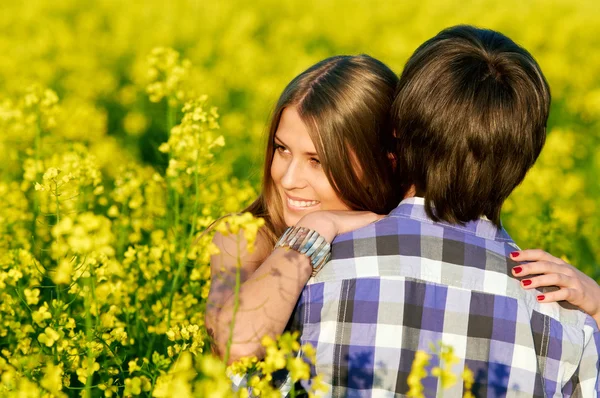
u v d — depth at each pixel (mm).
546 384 2756
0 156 7195
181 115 6320
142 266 4672
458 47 2775
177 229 4934
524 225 7086
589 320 2826
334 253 2758
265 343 2477
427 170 2752
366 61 3279
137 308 4500
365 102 3150
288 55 13953
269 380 2693
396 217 2791
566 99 12148
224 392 2414
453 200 2744
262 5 20047
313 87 3152
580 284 2801
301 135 3139
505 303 2717
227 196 6047
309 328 2707
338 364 2680
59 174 3885
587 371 2811
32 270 4387
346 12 19562
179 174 5219
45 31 14883
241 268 3156
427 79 2750
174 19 17188
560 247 5977
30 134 6488
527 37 16578
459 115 2686
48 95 5891
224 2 19641
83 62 13125
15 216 5762
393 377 2670
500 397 2701
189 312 4633
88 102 11547
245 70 12344
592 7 22094
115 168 8438
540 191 7488
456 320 2686
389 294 2678
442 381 2318
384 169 3236
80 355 3572
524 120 2727
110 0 19328
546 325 2752
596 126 10812
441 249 2738
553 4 21844
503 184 2766
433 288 2697
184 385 2549
